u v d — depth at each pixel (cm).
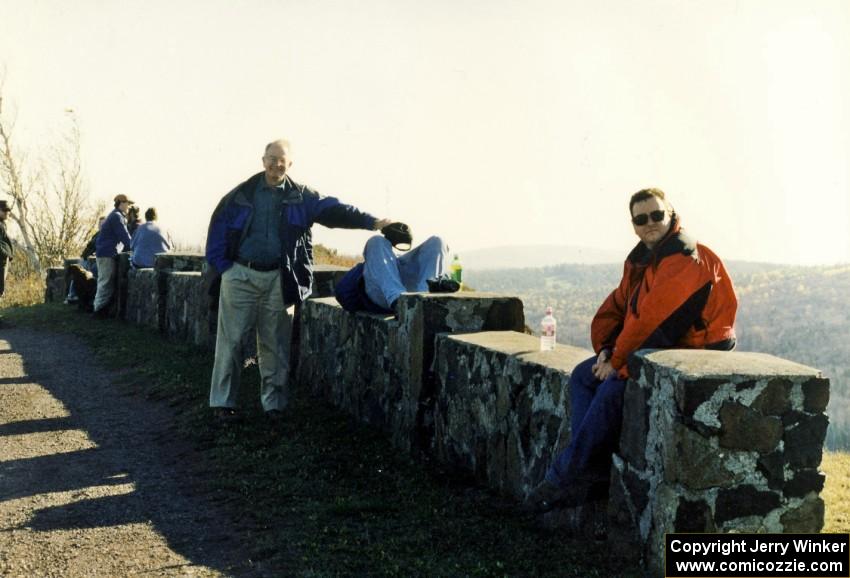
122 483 523
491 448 479
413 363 567
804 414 317
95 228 2573
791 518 317
